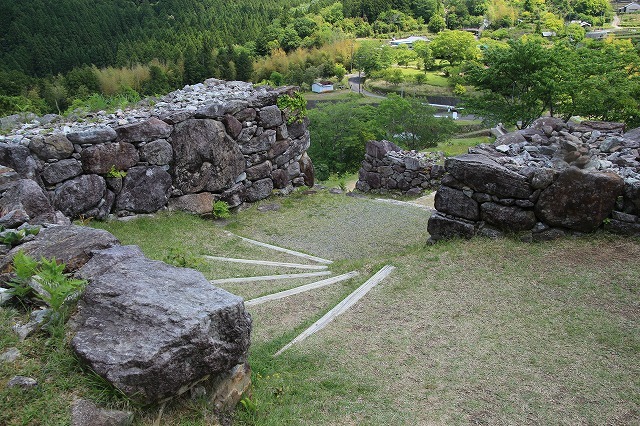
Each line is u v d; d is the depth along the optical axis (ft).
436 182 46.55
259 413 12.15
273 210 36.11
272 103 37.60
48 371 10.43
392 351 15.49
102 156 28.25
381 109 113.70
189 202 32.71
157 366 9.92
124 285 11.71
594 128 28.45
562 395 13.12
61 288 11.59
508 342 15.66
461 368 14.38
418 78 195.11
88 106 32.58
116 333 10.64
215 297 11.62
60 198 26.94
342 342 16.22
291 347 16.08
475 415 12.39
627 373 13.96
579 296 18.19
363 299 19.31
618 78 69.77
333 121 109.09
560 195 22.43
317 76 199.31
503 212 23.40
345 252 28.58
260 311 19.31
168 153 31.09
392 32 284.00
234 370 12.02
